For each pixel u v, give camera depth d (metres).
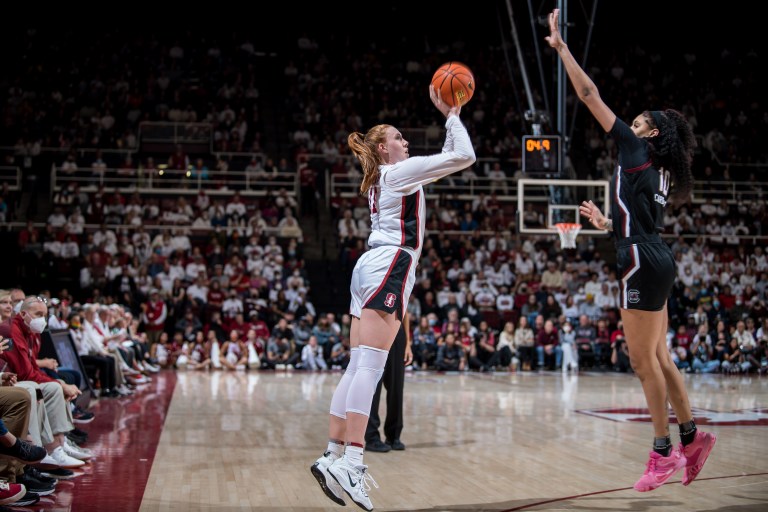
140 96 23.92
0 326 5.79
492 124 25.25
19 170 20.69
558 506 4.29
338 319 18.22
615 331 16.55
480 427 7.58
